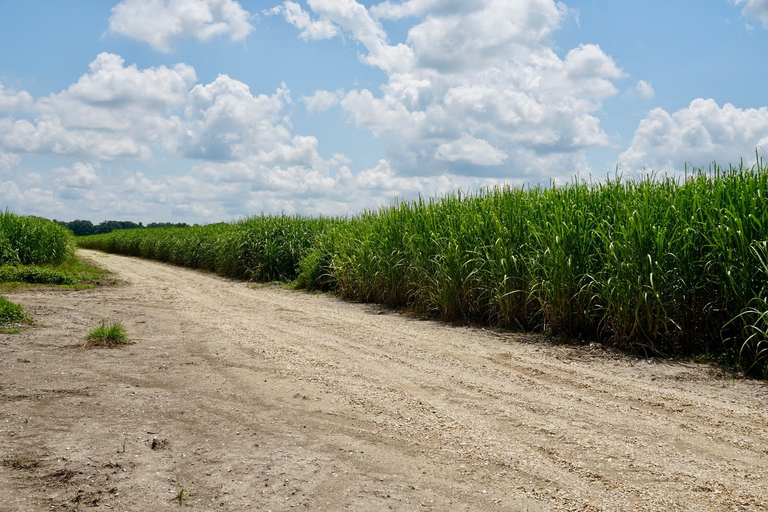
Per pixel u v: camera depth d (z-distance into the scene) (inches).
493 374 224.1
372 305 441.1
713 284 245.1
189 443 146.9
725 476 129.0
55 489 120.0
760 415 172.4
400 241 429.7
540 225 317.1
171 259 1000.2
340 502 115.8
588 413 174.9
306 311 404.5
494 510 113.4
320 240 590.6
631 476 129.1
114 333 273.1
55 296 447.2
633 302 258.8
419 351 266.7
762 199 231.3
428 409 177.6
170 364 232.1
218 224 973.2
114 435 150.9
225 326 328.2
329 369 228.1
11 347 253.1
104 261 946.1
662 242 248.1
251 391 195.3
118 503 114.5
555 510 113.6
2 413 165.2
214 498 117.1
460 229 365.1
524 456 140.8
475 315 351.6
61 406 173.6
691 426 163.0
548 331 302.5
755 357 222.7
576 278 288.5
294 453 141.2
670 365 235.6
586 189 323.3
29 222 713.6
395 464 135.5
